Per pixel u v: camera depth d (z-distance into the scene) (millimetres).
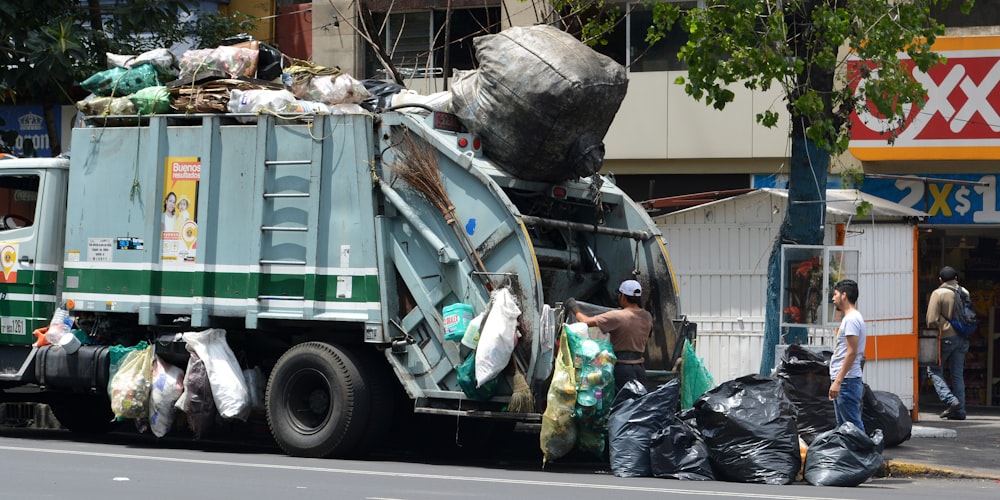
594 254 18797
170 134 18453
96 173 19031
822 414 18219
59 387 19297
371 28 26781
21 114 31625
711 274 24641
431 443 20078
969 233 28219
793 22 19781
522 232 16141
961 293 25406
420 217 16875
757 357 24281
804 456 16656
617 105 16938
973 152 26094
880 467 17312
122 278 18672
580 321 16938
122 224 18719
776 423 16109
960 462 18531
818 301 19891
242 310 17781
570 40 17047
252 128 17859
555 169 17109
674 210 28828
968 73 26031
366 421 17188
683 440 16094
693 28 19016
